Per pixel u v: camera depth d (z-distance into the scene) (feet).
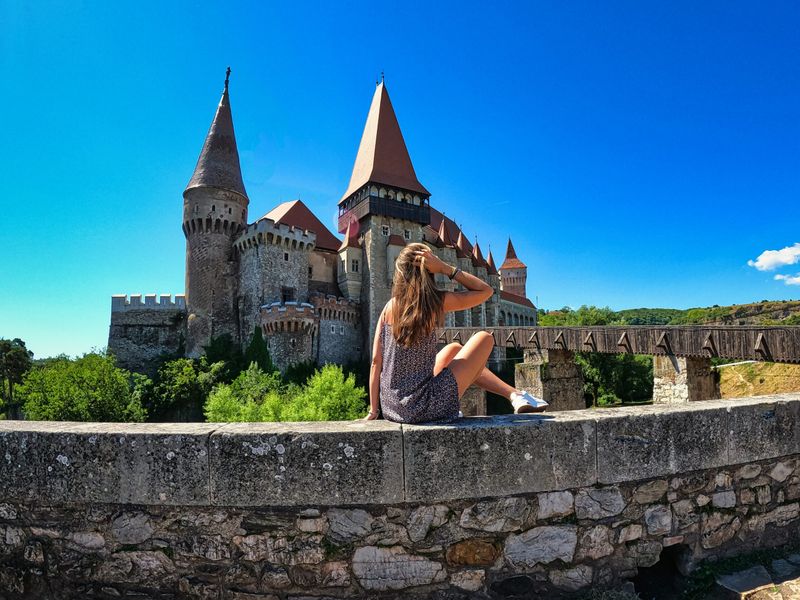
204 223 157.07
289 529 7.73
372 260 166.50
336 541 7.72
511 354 191.93
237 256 160.56
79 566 7.91
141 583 7.80
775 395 11.25
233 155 167.32
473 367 9.02
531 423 8.34
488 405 117.50
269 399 88.74
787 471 10.34
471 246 227.40
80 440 7.98
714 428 9.56
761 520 9.93
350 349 164.45
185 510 7.82
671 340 46.50
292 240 155.12
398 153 181.37
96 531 7.94
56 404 107.34
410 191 177.99
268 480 7.67
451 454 7.93
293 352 142.82
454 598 7.87
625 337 52.11
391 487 7.75
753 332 38.40
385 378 8.73
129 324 158.30
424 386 8.41
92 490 7.87
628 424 8.86
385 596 7.73
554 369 63.52
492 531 8.06
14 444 8.16
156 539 7.84
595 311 159.43
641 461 8.84
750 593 8.41
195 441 7.78
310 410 83.41
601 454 8.61
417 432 7.88
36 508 8.09
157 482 7.77
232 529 7.77
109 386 113.29
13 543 8.13
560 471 8.38
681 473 9.23
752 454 9.87
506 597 8.04
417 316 8.36
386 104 186.09
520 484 8.16
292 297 154.61
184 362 143.54
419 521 7.85
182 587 7.76
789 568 9.20
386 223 172.35
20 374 159.53
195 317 153.58
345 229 186.50
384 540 7.78
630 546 8.74
